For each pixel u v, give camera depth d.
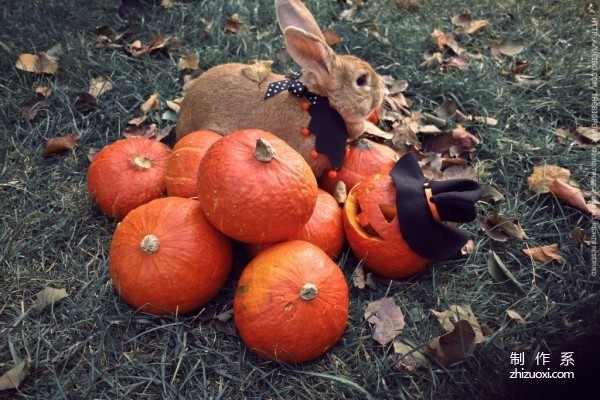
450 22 1.54
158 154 1.08
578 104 1.31
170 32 1.50
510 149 1.21
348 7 1.59
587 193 1.15
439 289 1.02
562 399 0.87
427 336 0.96
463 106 1.33
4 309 0.99
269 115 1.04
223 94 1.07
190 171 1.00
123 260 0.92
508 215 1.12
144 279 0.91
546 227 1.12
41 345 0.94
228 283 1.02
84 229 1.09
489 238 1.09
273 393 0.91
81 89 1.34
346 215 1.01
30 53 1.40
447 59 1.42
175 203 0.94
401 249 0.97
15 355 0.92
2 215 1.11
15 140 1.25
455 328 0.92
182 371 0.92
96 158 1.07
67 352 0.93
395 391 0.90
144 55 1.42
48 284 1.02
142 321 0.95
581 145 1.24
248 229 0.90
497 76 1.37
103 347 0.94
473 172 1.19
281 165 0.90
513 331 0.96
